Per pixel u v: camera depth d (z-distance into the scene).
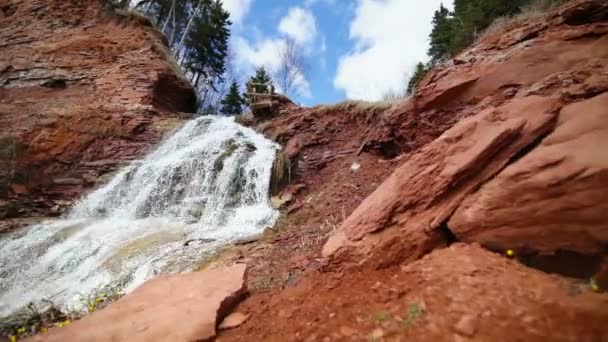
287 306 3.14
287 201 8.38
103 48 15.44
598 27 5.23
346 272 3.55
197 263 5.28
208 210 8.35
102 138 11.73
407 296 2.72
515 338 1.97
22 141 10.11
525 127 3.46
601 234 2.37
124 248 6.19
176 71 17.53
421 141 7.45
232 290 3.41
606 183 2.44
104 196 9.41
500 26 8.55
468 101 6.55
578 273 2.47
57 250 6.37
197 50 35.44
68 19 16.22
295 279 3.95
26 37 14.96
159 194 9.17
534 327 2.01
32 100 12.48
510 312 2.19
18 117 11.25
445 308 2.41
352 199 6.96
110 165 10.95
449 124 6.65
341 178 8.55
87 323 2.91
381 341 2.26
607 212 2.37
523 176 3.00
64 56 14.56
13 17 15.73
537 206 2.80
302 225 6.64
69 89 13.55
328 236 5.31
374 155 8.92
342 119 11.40
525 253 2.83
